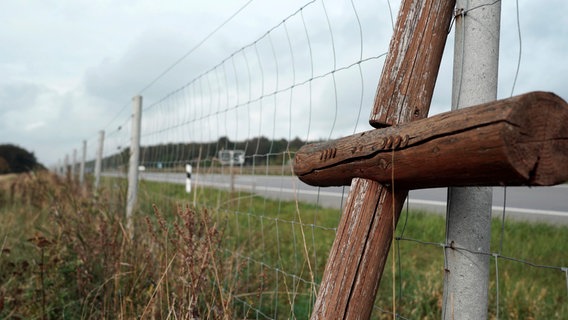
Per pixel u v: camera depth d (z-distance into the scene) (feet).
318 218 22.24
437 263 14.01
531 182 3.18
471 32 4.07
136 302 9.28
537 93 3.14
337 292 4.55
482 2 4.04
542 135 3.18
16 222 17.78
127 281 9.82
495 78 4.02
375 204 4.50
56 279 10.41
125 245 10.80
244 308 8.71
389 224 4.50
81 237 11.23
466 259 3.98
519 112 3.08
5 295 9.91
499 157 3.11
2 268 11.82
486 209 3.99
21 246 13.85
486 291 3.99
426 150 3.72
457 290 4.00
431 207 29.37
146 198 15.71
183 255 7.83
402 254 16.03
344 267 4.56
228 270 9.02
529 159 3.12
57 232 12.46
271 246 14.51
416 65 4.48
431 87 4.50
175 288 8.68
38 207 21.18
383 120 4.51
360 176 4.67
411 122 4.08
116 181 18.49
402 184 4.32
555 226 21.25
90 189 23.06
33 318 9.20
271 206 25.02
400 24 4.65
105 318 9.18
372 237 4.49
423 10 4.54
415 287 12.00
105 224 11.14
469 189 4.02
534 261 15.84
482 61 4.00
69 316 9.56
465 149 3.34
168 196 14.24
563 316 10.84
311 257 14.70
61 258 11.16
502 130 3.07
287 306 10.11
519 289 12.42
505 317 11.10
